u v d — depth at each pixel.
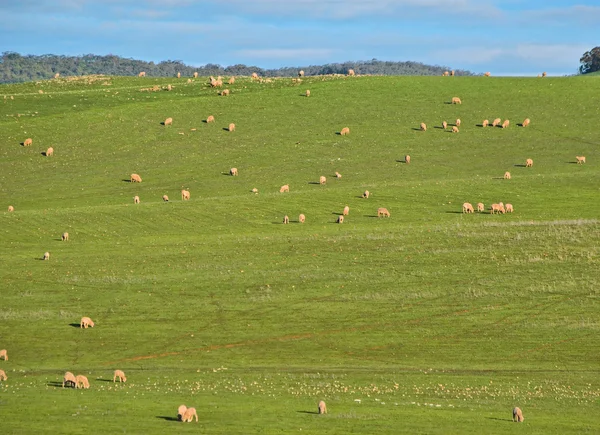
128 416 42.00
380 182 105.88
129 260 76.62
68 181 110.00
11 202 101.56
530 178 104.12
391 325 62.06
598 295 65.81
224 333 60.81
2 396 45.94
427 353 57.44
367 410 44.19
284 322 62.59
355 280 70.12
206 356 56.81
